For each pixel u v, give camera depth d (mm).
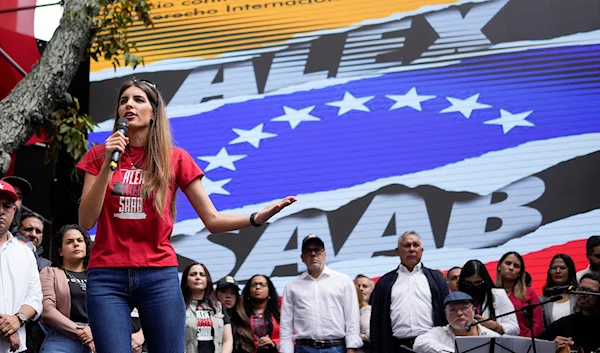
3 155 6094
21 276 4734
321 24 10336
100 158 2844
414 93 9891
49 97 6496
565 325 6039
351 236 9477
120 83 10453
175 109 10305
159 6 10711
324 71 10164
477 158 9516
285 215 9648
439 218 9367
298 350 6465
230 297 6945
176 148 2963
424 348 5742
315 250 6609
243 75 10320
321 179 9766
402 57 10039
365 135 9844
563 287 5047
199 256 9570
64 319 4934
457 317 5750
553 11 9898
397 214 9477
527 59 9773
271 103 10164
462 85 9828
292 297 6598
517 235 9141
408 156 9672
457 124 9695
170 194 2842
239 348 6734
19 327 4574
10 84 9961
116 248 2705
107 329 2637
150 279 2697
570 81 9625
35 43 10102
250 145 10047
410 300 6230
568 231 9070
